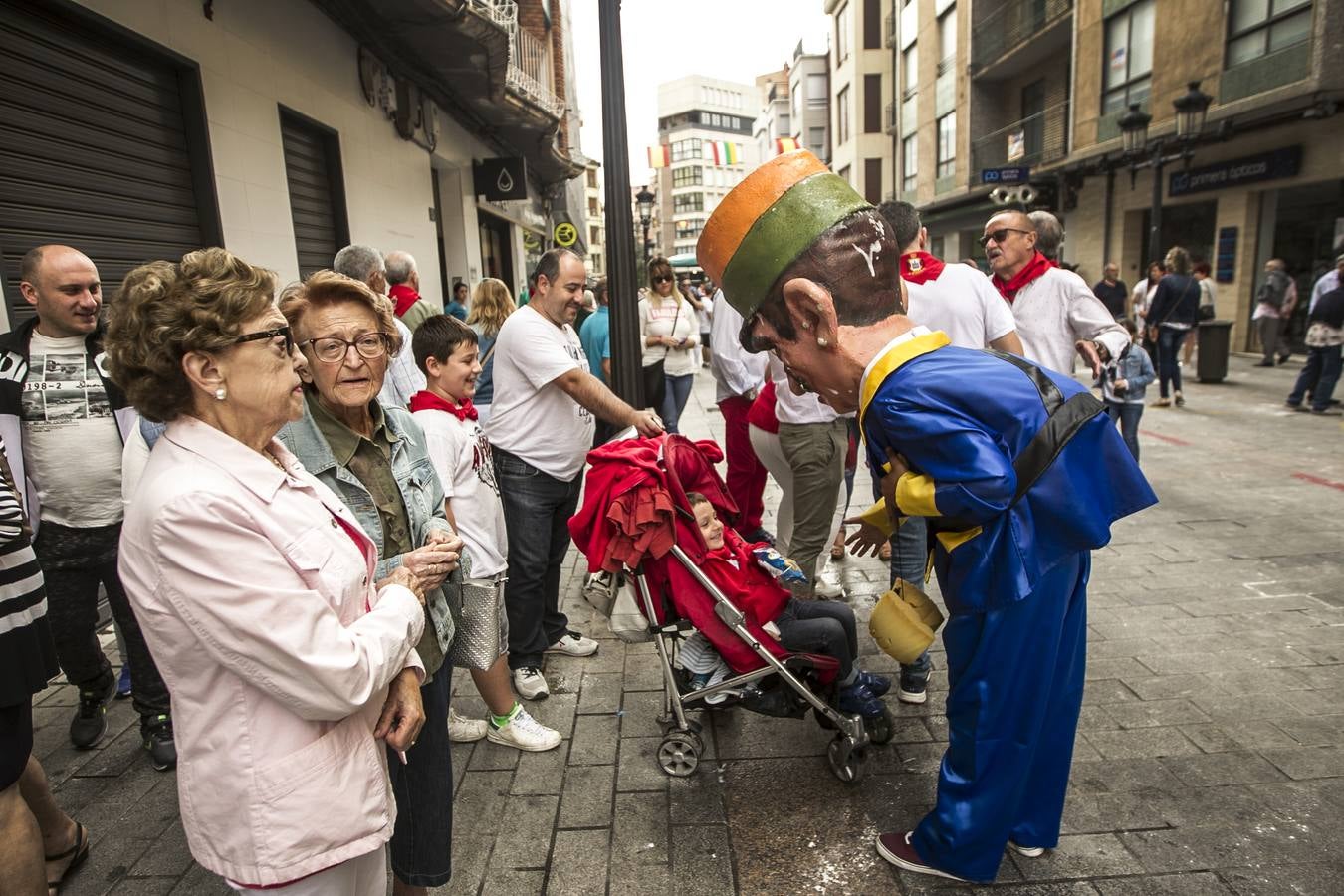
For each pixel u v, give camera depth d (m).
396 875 2.02
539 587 3.42
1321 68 11.44
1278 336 12.92
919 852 2.25
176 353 1.28
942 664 3.57
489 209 15.17
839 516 4.43
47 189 4.31
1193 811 2.47
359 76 8.36
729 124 111.12
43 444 3.01
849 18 34.34
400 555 1.84
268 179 6.43
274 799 1.30
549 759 2.93
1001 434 1.86
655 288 7.62
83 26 4.57
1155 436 8.16
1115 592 4.19
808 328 1.90
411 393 4.05
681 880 2.29
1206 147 14.72
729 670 2.79
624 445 2.85
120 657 4.02
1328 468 6.59
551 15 17.39
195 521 1.21
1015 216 3.87
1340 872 2.20
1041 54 20.83
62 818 2.43
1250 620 3.80
